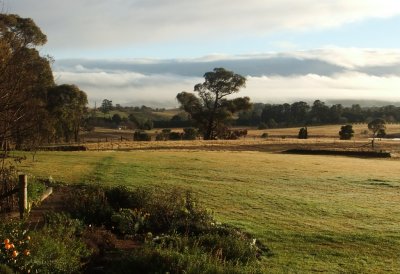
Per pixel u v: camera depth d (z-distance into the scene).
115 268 9.05
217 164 34.44
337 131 144.50
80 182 20.67
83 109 80.31
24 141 14.00
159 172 27.31
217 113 101.50
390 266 11.33
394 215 17.34
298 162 39.31
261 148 64.06
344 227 15.12
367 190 23.73
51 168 25.77
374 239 13.69
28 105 12.10
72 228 10.91
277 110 196.62
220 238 11.62
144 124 140.50
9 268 7.43
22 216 11.94
